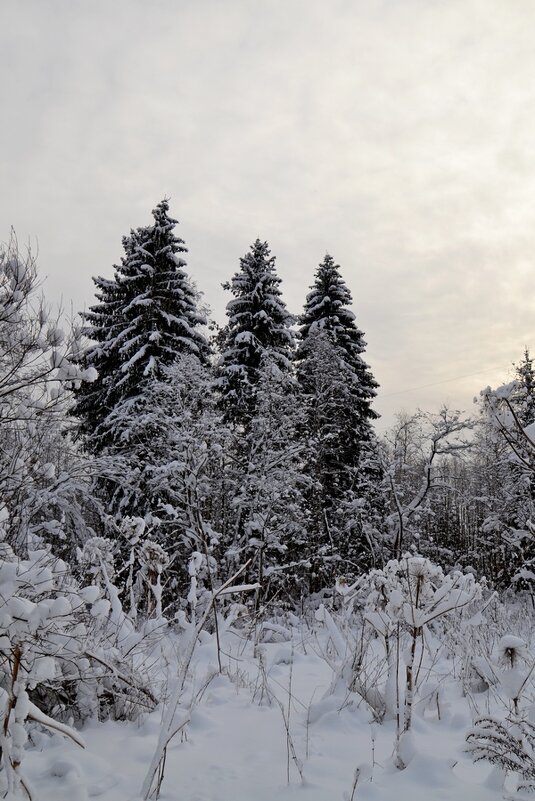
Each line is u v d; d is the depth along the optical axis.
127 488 13.34
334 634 5.47
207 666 5.23
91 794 2.44
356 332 23.45
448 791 2.50
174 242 18.17
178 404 13.74
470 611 5.98
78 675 3.34
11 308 3.80
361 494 18.95
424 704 4.01
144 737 3.27
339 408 19.06
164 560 6.31
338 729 3.53
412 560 3.46
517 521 20.00
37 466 4.16
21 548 4.78
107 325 17.64
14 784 2.08
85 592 2.61
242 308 19.89
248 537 14.07
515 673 2.95
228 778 2.69
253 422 15.07
